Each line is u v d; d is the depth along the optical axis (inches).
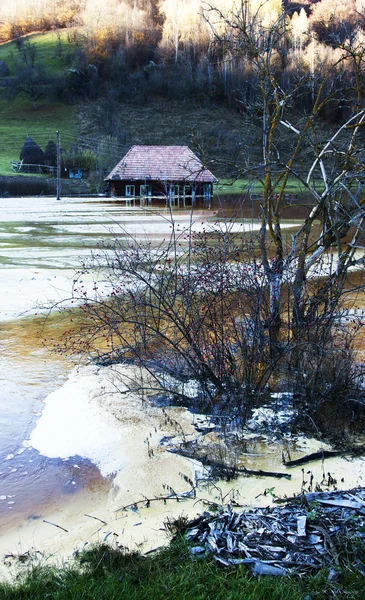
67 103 4377.5
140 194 2288.4
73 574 134.0
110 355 281.4
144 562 137.1
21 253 659.4
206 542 142.4
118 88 4379.9
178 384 248.5
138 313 269.3
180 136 3671.3
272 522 146.7
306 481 178.5
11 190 2472.9
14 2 6240.2
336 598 120.3
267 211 267.0
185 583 126.6
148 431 213.0
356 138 256.1
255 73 290.4
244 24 273.6
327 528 142.6
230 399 227.9
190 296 246.1
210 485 177.9
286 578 126.7
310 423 215.3
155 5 5132.9
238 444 202.4
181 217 1208.2
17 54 5442.9
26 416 226.5
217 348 233.5
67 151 3420.3
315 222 911.7
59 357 292.0
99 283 461.7
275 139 285.0
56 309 382.9
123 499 171.9
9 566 141.5
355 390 231.0
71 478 184.5
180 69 4252.0
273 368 226.5
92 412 228.8
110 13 4906.5
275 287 244.4
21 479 183.9
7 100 4443.9
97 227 997.2
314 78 272.2
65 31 5944.9
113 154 3294.8
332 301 243.6
